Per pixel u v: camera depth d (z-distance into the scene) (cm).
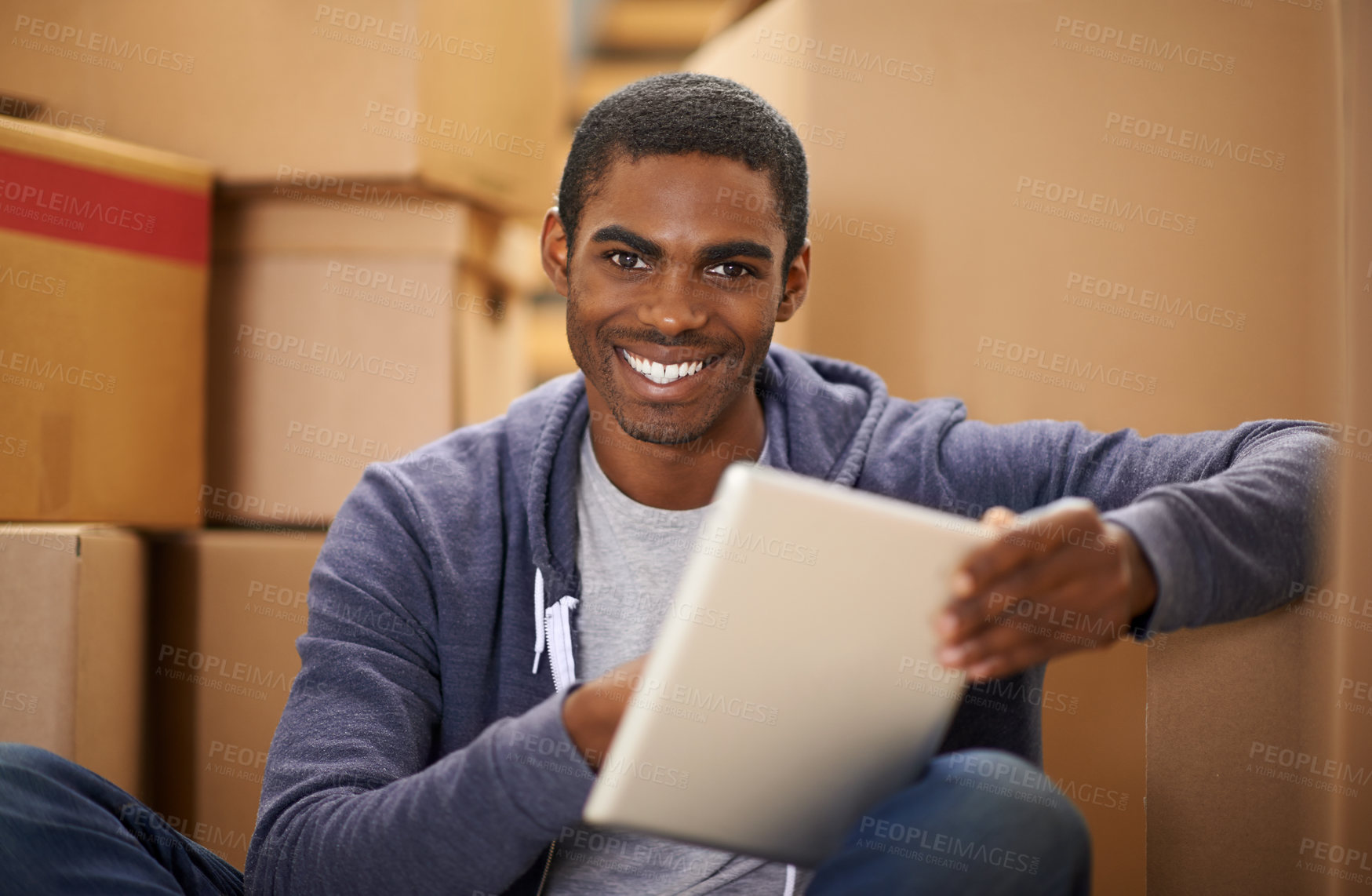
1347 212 93
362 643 101
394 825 81
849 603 69
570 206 106
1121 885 123
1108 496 105
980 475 109
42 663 129
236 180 150
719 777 72
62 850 80
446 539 107
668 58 295
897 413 117
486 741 79
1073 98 125
